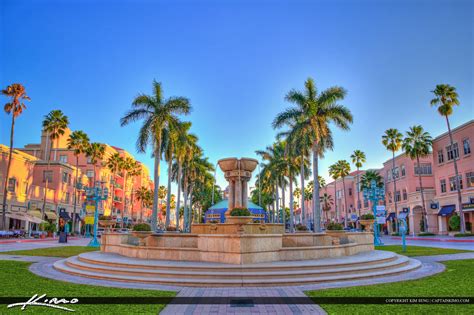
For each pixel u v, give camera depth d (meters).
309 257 14.38
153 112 32.44
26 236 43.22
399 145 59.75
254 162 20.30
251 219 16.48
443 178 50.19
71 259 16.27
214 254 13.57
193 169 57.25
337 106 33.28
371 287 10.24
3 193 42.72
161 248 14.67
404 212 58.97
